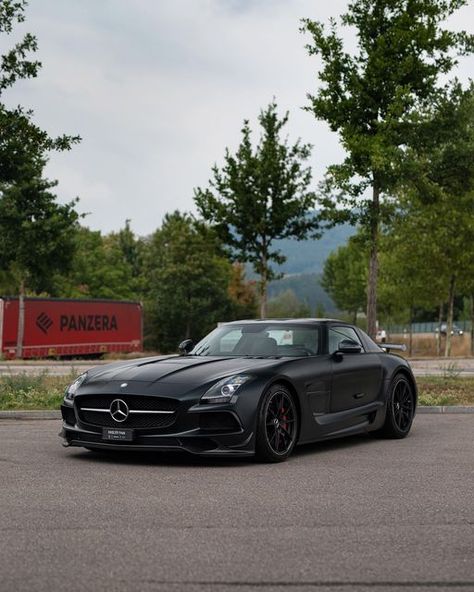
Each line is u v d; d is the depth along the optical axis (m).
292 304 128.38
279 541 4.86
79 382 8.25
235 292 78.00
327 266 86.75
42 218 32.72
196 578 4.10
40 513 5.59
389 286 48.59
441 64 19.16
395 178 18.91
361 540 4.89
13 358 39.75
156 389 7.69
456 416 12.40
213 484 6.74
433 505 5.93
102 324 44.94
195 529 5.15
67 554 4.54
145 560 4.42
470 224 35.03
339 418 8.91
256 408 7.76
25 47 16.39
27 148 16.22
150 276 86.81
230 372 7.96
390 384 9.78
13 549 4.64
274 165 26.17
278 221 26.39
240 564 4.35
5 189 32.12
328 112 19.45
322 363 8.80
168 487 6.59
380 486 6.68
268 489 6.53
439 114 19.16
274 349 8.98
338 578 4.12
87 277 68.81
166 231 90.81
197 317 69.38
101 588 3.93
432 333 83.00
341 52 19.55
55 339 41.88
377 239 19.92
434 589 3.95
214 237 26.91
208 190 26.83
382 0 19.12
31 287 36.00
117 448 7.73
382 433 9.86
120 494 6.28
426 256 37.78
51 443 9.18
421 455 8.47
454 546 4.75
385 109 19.23
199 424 7.59
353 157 19.12
